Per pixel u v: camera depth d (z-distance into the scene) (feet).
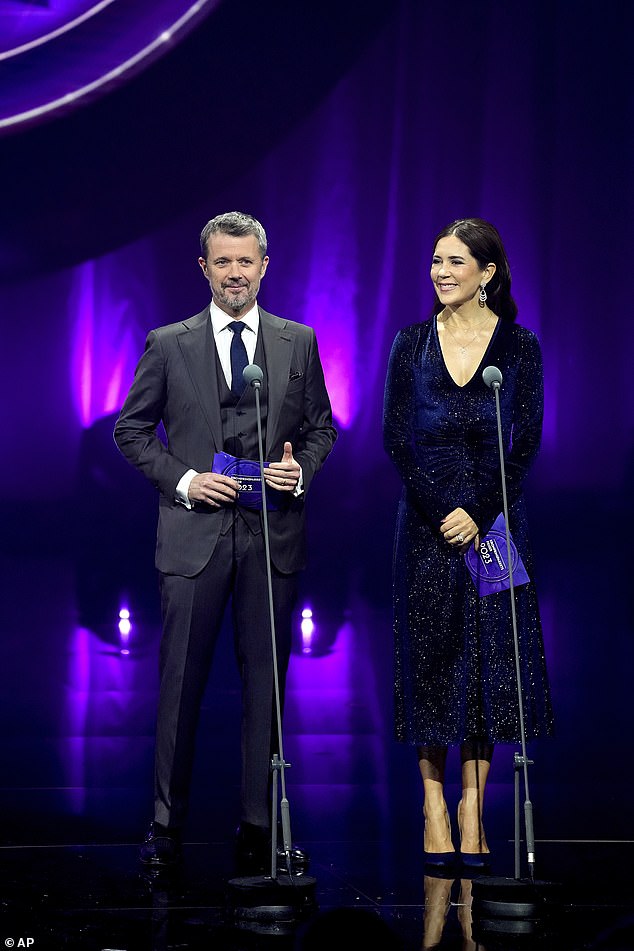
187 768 38.42
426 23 152.46
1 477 159.63
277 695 34.58
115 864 36.19
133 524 152.97
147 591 108.27
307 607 100.53
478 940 29.55
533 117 153.79
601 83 152.35
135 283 158.92
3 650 81.20
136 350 160.35
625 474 157.69
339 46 152.66
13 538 141.69
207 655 38.63
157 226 156.97
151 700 66.49
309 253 157.28
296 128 154.40
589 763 52.65
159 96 152.25
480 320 39.29
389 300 158.40
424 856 37.83
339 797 46.14
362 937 28.63
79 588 109.29
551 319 156.76
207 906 32.01
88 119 152.35
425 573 38.93
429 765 38.83
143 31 150.10
